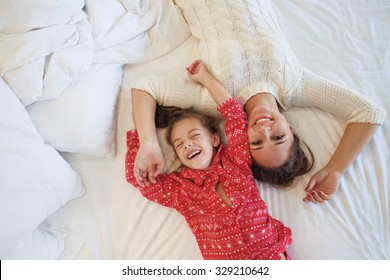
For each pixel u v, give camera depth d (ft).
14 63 3.04
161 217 3.43
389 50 3.91
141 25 3.72
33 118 3.25
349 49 3.93
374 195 3.40
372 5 4.07
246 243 3.23
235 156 3.46
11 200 2.74
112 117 3.55
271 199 3.51
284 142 3.32
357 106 3.46
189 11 3.90
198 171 3.49
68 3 3.21
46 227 3.30
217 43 3.71
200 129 3.52
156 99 3.64
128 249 3.34
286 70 3.58
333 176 3.39
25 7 3.02
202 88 3.76
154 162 3.50
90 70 3.49
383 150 3.55
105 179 3.51
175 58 3.96
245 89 3.64
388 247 3.27
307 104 3.74
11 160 2.84
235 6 3.68
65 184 3.15
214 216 3.31
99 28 3.50
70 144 3.32
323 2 4.10
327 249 3.30
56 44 3.21
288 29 4.05
